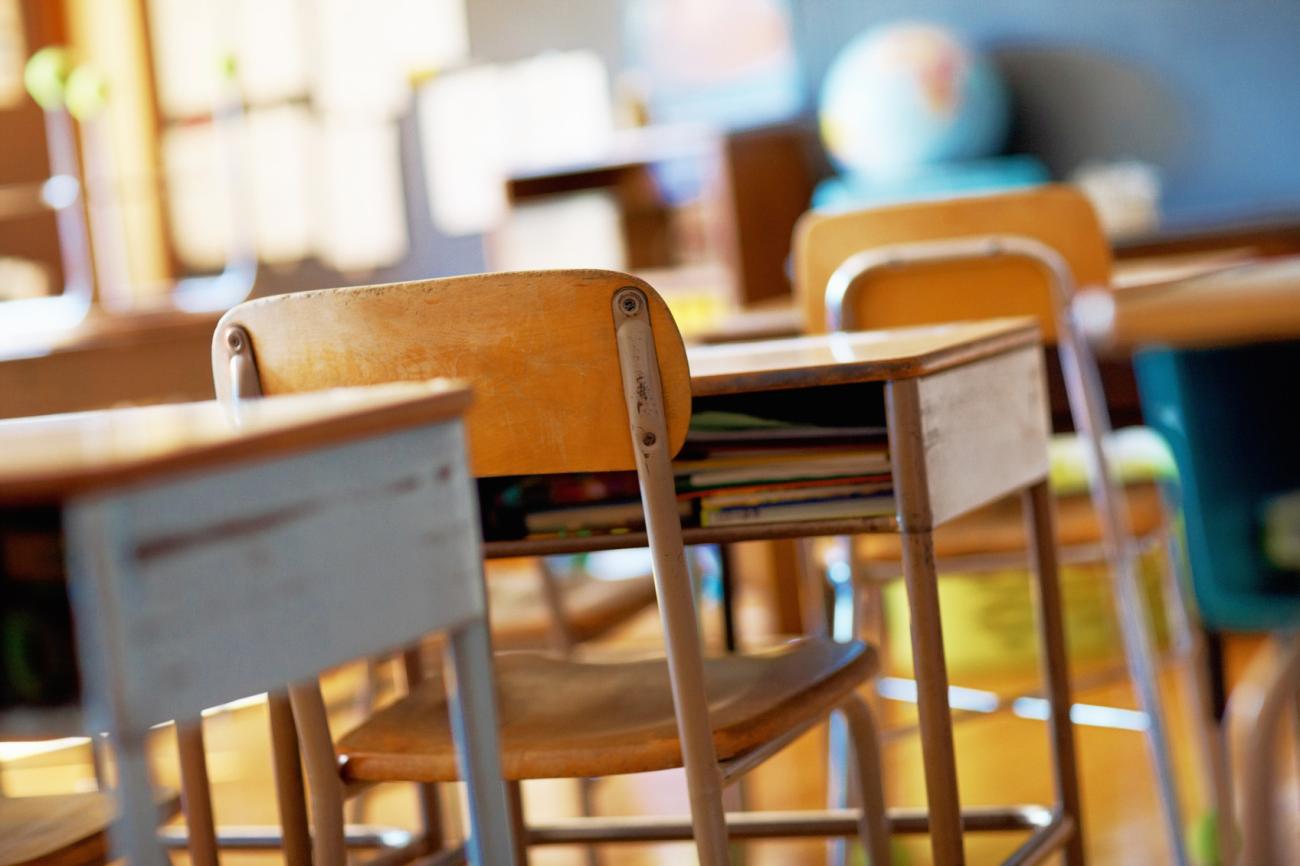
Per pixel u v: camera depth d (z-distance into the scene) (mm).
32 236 5496
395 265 5844
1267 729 1093
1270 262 1354
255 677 988
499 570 4484
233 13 5770
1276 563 999
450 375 1498
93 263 5516
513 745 1565
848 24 5094
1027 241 2424
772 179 4977
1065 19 4762
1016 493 2723
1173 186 4664
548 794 3371
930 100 4711
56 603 930
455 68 5715
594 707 1684
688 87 5395
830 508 1616
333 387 1546
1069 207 2453
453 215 5750
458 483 1161
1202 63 4578
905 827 1938
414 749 1602
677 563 1474
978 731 3443
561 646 2613
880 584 2674
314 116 5848
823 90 5160
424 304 1487
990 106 4734
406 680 2070
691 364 1717
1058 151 4828
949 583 3783
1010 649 3748
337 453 1056
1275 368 966
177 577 942
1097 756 3180
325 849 1611
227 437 985
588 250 5191
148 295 5688
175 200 5719
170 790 1703
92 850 1498
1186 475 1020
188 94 5695
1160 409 1034
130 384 4266
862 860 2709
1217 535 1015
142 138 5703
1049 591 1931
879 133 4785
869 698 3645
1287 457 980
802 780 3207
